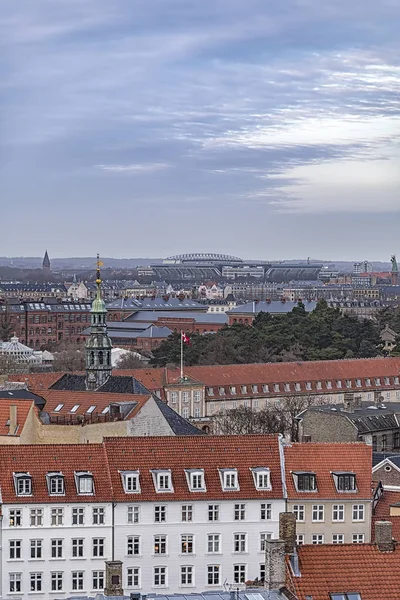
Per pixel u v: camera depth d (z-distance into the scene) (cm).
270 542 15125
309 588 14900
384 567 15162
